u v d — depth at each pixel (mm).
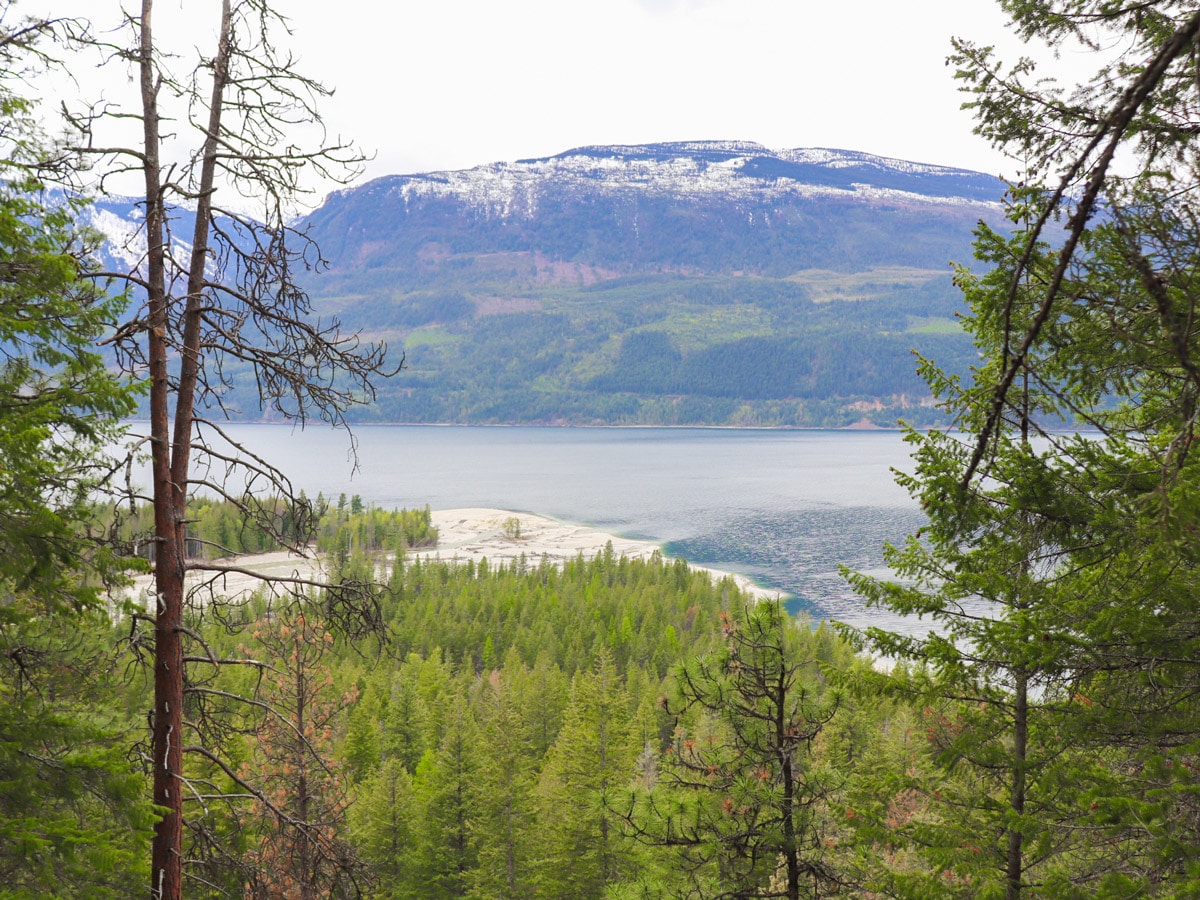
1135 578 7680
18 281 7285
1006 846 9289
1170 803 6953
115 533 7844
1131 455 7641
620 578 108625
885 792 10086
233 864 8820
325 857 9172
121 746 7824
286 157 8047
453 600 91062
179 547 8195
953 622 9859
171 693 8148
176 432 8156
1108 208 3947
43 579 7762
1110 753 8781
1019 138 5668
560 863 30344
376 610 8688
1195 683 7617
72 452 7852
